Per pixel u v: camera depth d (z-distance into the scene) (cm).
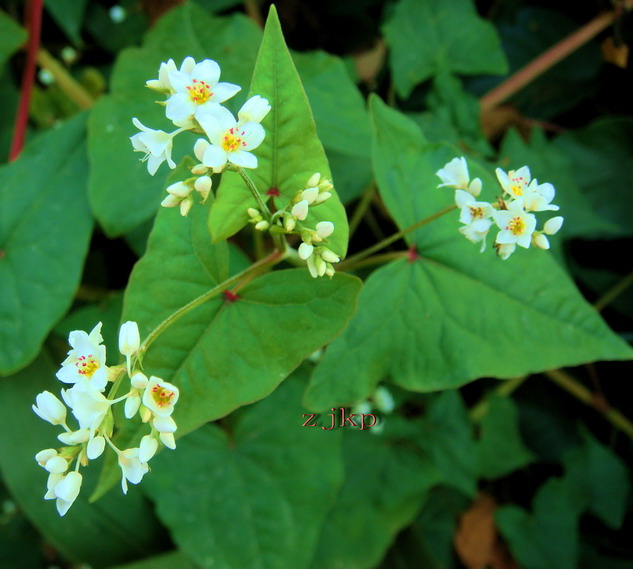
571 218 14
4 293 11
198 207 9
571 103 17
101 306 12
